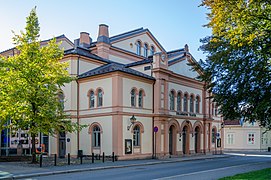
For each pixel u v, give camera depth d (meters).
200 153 40.25
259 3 16.55
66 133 31.27
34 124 24.03
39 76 23.77
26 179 16.80
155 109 33.03
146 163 26.30
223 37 21.12
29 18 24.20
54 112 24.33
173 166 24.69
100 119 30.14
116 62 38.62
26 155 29.00
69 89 32.00
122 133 29.08
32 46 23.97
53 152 32.38
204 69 25.86
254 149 57.28
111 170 21.38
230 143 59.84
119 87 29.27
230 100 23.88
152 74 33.62
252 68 20.92
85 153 30.89
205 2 18.45
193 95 39.69
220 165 25.91
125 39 40.53
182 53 38.91
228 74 23.41
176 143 35.81
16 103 22.98
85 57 32.97
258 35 17.42
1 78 23.38
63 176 17.97
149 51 44.41
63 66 25.44
